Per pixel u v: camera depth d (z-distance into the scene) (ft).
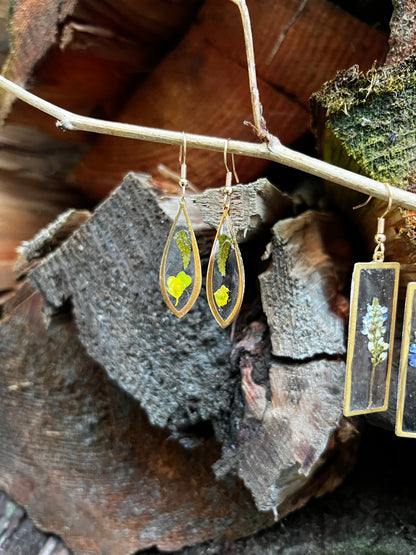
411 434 0.43
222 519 0.64
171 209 0.50
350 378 0.42
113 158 0.75
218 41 0.60
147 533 0.67
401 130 0.41
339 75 0.43
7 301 0.76
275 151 0.38
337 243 0.49
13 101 0.67
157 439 0.67
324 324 0.46
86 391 0.69
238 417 0.51
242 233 0.47
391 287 0.42
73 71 0.63
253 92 0.37
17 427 0.72
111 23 0.58
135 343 0.54
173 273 0.45
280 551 0.62
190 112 0.66
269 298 0.47
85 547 0.69
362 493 0.65
